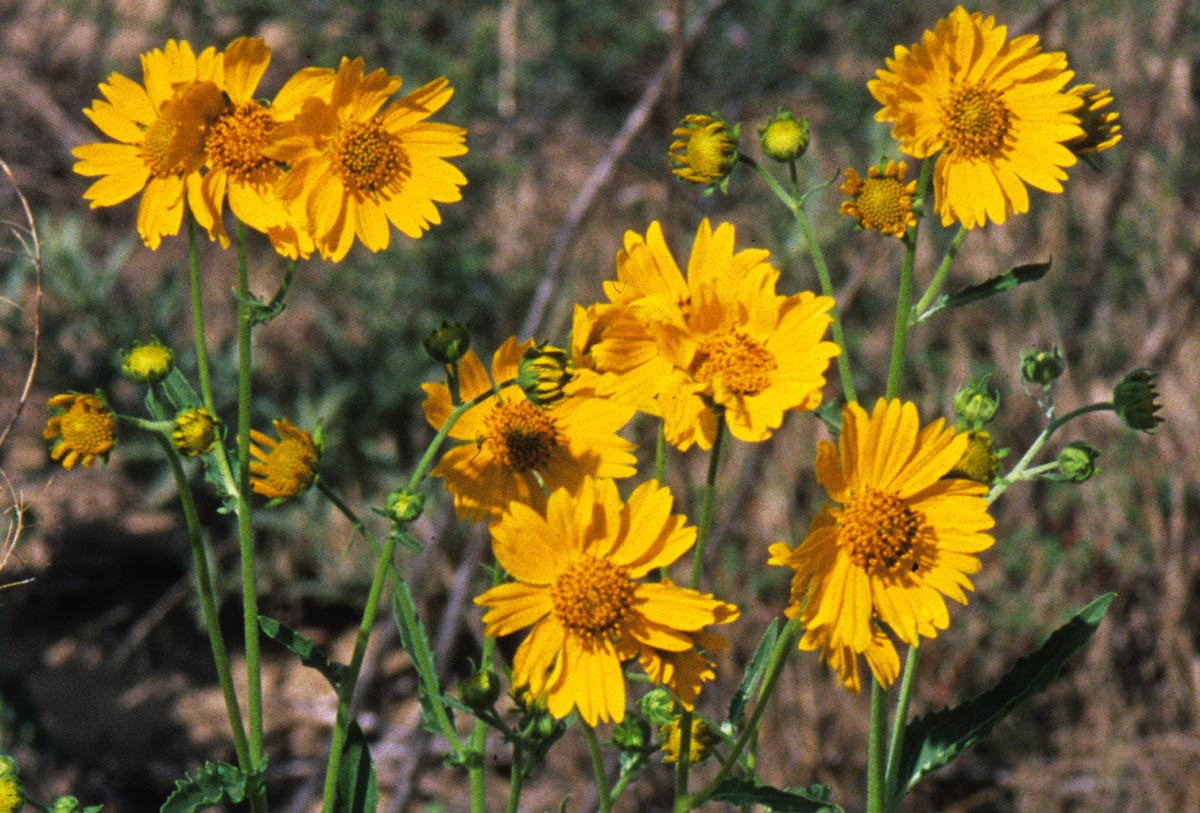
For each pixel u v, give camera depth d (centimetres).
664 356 56
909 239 58
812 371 56
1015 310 102
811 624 56
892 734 62
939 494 57
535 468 59
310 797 88
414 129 59
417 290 107
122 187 59
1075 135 59
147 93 59
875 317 103
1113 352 100
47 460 103
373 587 57
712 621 55
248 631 57
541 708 57
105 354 103
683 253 110
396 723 95
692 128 60
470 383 60
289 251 58
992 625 88
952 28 59
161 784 91
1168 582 88
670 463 92
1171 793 84
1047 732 89
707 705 85
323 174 59
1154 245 106
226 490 58
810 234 58
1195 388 97
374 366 102
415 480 57
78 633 98
